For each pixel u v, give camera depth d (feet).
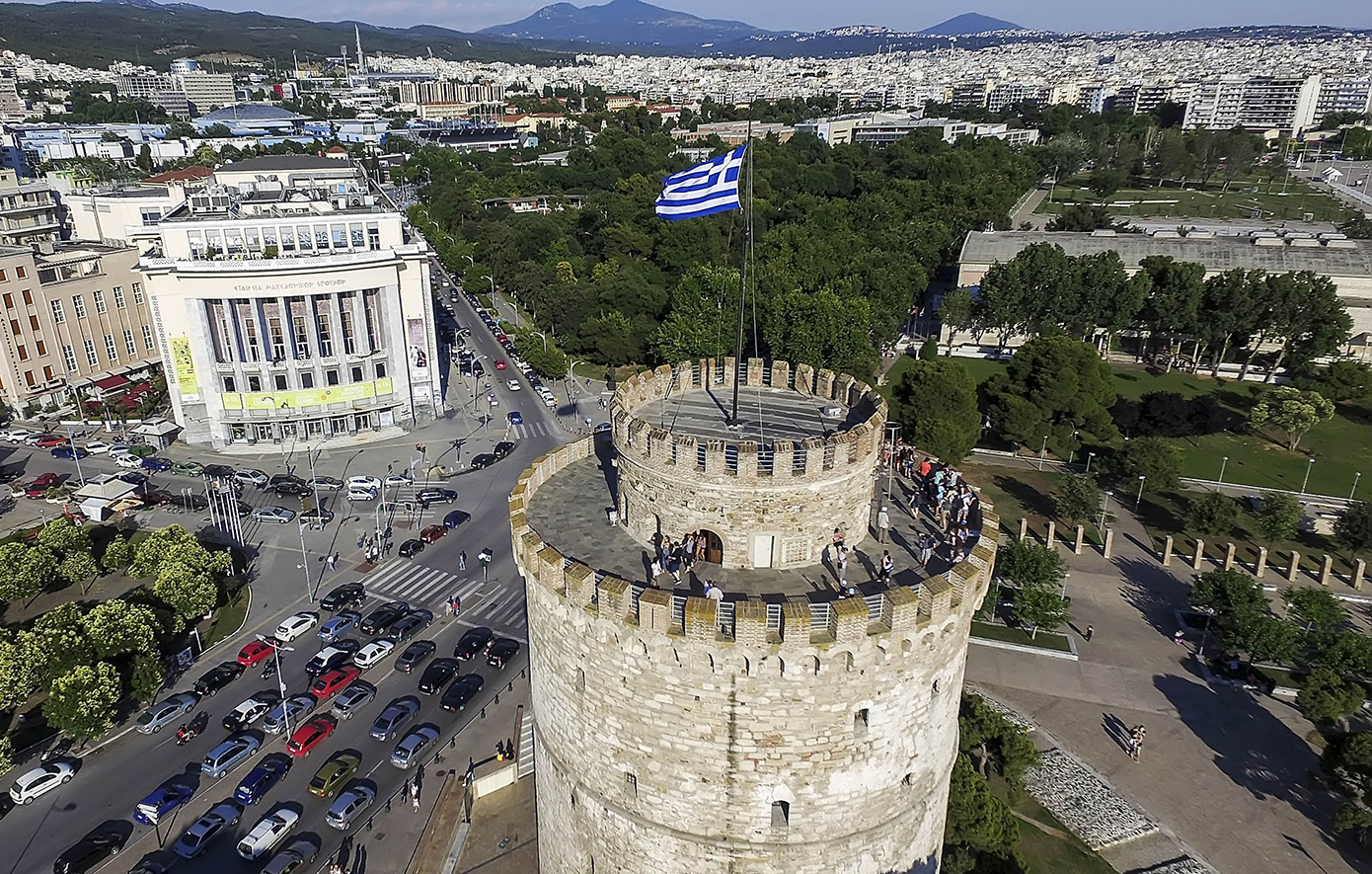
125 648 221.25
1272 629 228.84
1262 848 184.85
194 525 325.62
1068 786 200.23
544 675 120.47
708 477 110.52
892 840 115.24
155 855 180.65
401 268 410.52
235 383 390.01
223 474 368.07
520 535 116.98
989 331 537.24
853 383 137.80
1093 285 484.74
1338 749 186.29
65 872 173.27
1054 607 245.45
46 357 436.76
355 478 356.79
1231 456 379.14
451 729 220.02
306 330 392.06
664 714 106.11
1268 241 534.37
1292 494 335.06
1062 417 382.42
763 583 112.47
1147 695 231.30
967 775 164.55
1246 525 320.29
